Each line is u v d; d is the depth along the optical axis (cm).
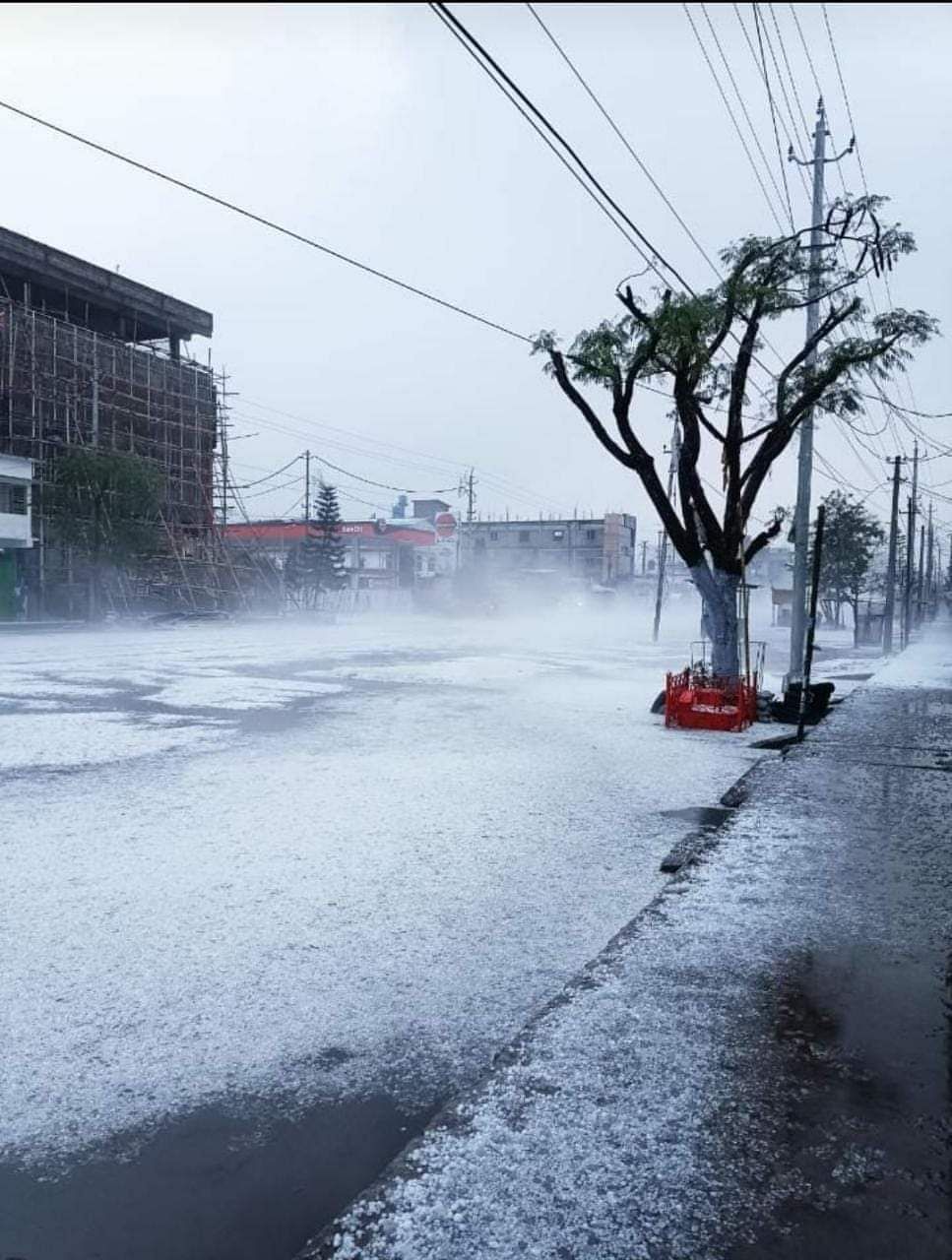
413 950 474
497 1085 280
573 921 519
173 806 779
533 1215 218
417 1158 243
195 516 5106
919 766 825
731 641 1447
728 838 580
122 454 4019
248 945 478
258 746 1075
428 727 1245
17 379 4178
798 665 1834
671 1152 243
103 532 3869
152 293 5059
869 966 376
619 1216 217
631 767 995
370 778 909
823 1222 214
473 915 526
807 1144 247
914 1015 330
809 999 343
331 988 428
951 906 451
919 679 1839
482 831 714
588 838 700
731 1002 341
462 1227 214
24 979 433
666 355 1452
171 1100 336
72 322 4912
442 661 2377
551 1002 342
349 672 2014
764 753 1109
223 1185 288
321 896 555
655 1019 326
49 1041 376
